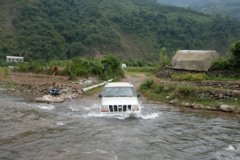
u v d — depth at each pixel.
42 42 100.44
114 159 9.24
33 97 24.42
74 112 17.38
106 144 10.79
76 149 10.16
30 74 42.19
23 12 114.38
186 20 151.00
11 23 107.62
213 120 16.17
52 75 40.25
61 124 13.89
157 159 9.40
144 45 129.38
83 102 22.06
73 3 145.38
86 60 41.53
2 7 113.19
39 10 121.25
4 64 72.06
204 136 12.58
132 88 17.25
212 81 25.56
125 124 14.13
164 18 151.75
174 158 9.57
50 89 26.22
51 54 98.62
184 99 21.81
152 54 124.25
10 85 31.30
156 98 24.38
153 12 161.62
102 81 37.25
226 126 14.72
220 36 134.50
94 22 132.88
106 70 41.56
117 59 45.59
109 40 121.50
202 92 21.52
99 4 157.25
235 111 18.69
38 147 10.35
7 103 20.23
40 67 44.44
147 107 20.30
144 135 12.21
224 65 29.02
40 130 12.70
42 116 15.78
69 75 38.19
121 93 16.81
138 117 15.90
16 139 11.28
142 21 145.62
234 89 22.86
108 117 15.66
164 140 11.63
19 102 21.02
